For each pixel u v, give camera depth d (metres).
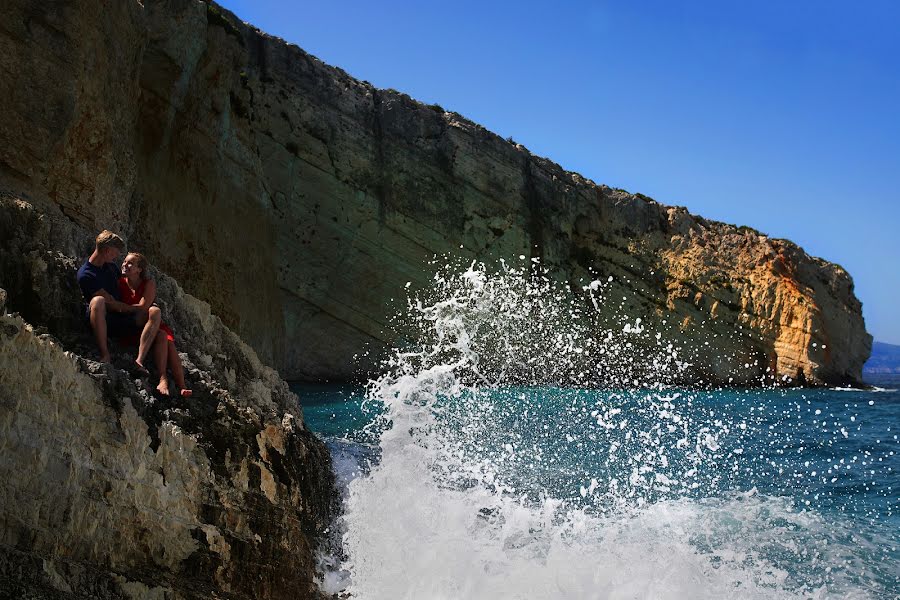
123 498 4.52
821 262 37.56
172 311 6.64
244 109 23.16
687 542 7.44
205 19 18.09
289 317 24.94
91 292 5.52
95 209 9.39
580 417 14.26
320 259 25.52
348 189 26.02
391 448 8.48
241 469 5.38
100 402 4.53
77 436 4.35
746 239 35.41
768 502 9.18
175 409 5.17
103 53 9.99
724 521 8.27
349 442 9.54
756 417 18.69
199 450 5.11
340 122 26.00
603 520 7.91
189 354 6.20
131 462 4.60
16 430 4.08
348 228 25.98
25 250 5.52
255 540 5.31
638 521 8.02
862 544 7.61
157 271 6.77
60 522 4.21
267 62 24.61
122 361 5.41
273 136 24.66
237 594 5.09
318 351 25.55
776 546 7.50
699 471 10.77
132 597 4.44
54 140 8.41
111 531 4.44
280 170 24.80
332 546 6.09
